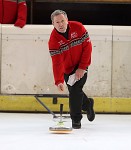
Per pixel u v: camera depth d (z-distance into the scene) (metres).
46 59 12.83
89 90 12.84
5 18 13.62
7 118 11.33
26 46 12.80
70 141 7.63
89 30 12.71
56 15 8.44
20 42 12.80
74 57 8.83
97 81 12.83
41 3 15.91
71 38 8.66
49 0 14.98
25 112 12.96
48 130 9.07
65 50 8.74
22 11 13.09
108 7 16.14
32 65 12.84
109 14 16.19
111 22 16.25
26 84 12.88
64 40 8.65
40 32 12.77
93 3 15.95
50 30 12.77
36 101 12.83
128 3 15.26
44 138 7.97
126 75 12.88
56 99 12.53
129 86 12.87
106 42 12.78
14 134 8.48
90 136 8.26
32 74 12.86
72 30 8.63
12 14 13.67
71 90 8.98
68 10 16.03
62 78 8.83
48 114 12.48
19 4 13.27
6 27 12.75
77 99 8.98
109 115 12.36
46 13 16.00
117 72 12.84
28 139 7.85
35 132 8.77
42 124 10.11
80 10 16.06
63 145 7.20
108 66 12.82
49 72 12.86
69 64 8.95
